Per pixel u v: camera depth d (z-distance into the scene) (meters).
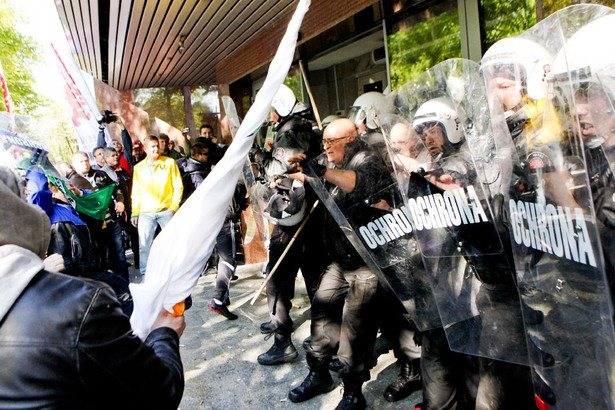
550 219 1.08
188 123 12.01
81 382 0.83
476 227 1.43
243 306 4.34
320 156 2.05
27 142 2.73
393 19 5.45
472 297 1.53
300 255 3.11
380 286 2.26
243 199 4.03
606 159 0.95
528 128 1.12
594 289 0.99
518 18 4.13
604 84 0.94
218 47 7.93
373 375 2.84
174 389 0.99
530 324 1.22
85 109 7.80
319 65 7.80
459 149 1.42
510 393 1.62
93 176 4.95
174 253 1.10
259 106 1.13
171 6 5.70
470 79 1.38
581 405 1.09
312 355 2.63
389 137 1.58
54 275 0.90
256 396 2.74
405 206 1.66
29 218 0.93
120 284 3.35
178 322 1.18
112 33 6.93
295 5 5.80
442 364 1.83
